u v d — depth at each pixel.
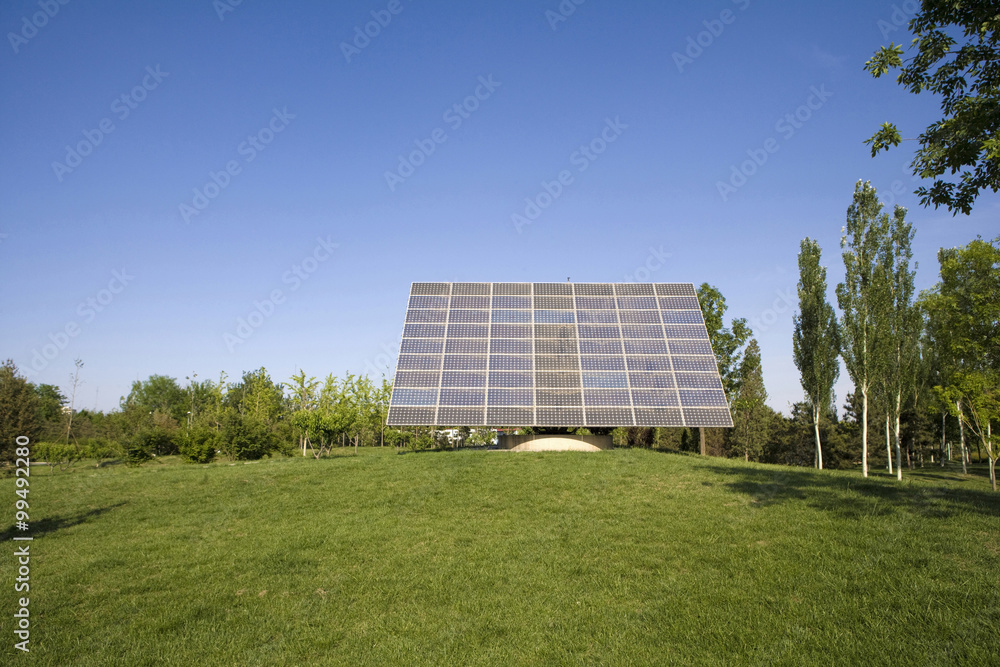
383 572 11.95
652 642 8.66
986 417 29.86
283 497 18.67
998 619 8.16
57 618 10.15
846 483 17.89
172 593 11.24
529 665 8.27
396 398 27.70
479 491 18.45
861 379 31.31
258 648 9.06
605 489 18.20
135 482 22.08
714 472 20.34
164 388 95.94
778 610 9.24
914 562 10.45
